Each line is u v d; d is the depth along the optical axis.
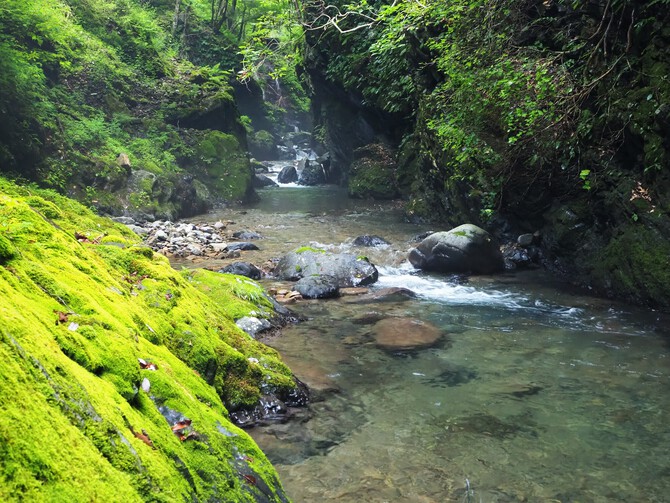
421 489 3.24
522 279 8.86
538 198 9.46
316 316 6.88
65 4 18.47
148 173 14.73
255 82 34.00
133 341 2.84
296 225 13.61
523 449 3.73
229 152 18.42
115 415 1.96
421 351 5.64
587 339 6.02
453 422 4.12
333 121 21.48
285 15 14.80
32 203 5.16
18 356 1.64
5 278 2.35
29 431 1.44
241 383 4.15
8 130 11.96
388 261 10.06
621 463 3.57
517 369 5.18
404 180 17.02
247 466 2.62
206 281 6.78
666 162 6.94
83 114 15.90
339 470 3.42
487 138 9.70
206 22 31.45
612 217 7.96
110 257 4.40
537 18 9.23
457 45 9.87
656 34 7.09
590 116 8.00
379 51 13.12
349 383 4.82
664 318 6.74
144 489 1.79
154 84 19.12
